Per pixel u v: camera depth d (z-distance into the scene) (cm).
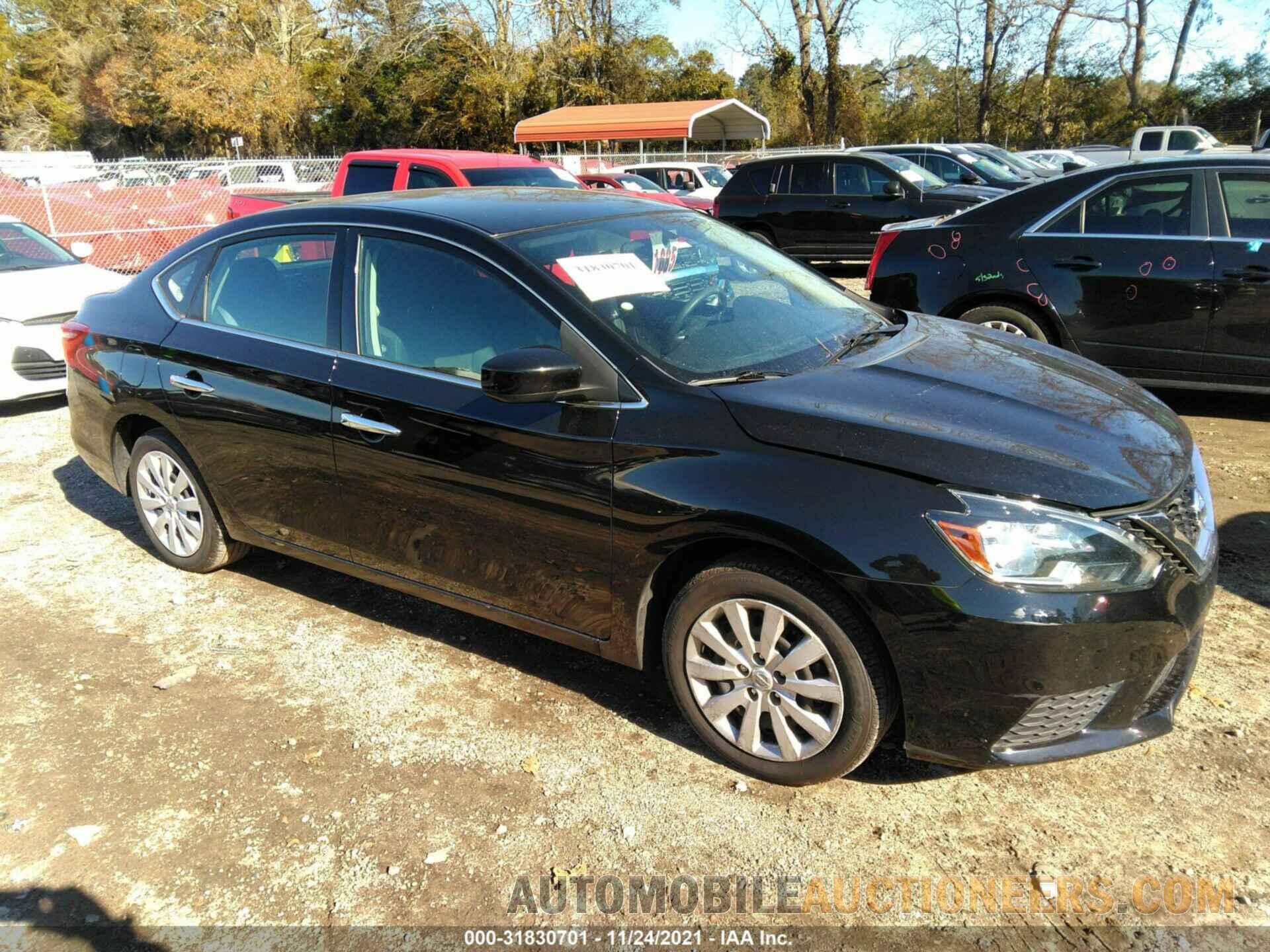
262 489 390
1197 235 569
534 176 954
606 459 291
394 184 938
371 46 4422
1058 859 256
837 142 3894
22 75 6084
